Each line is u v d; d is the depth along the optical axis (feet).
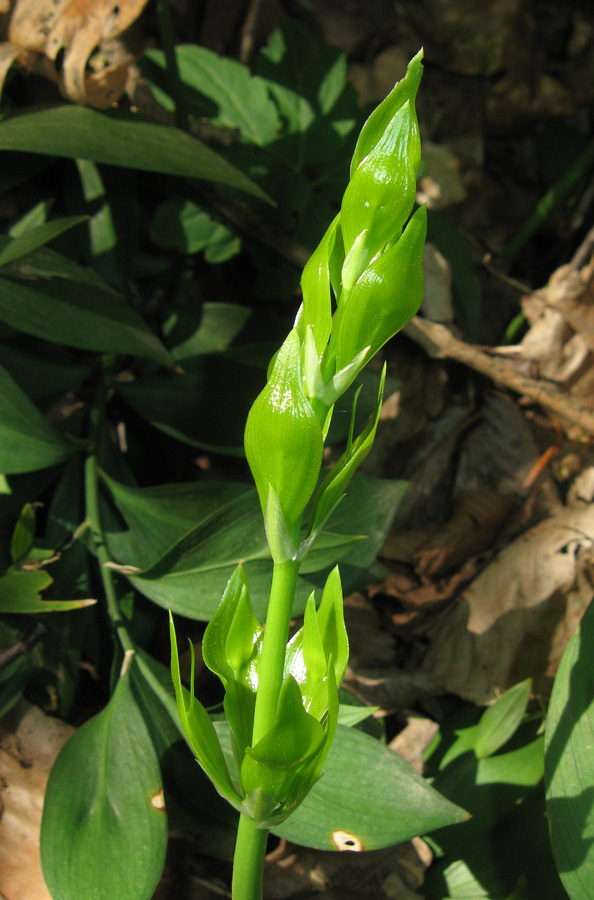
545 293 2.21
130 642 1.55
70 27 1.67
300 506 1.09
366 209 1.07
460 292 2.20
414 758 1.73
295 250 1.94
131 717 1.46
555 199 2.37
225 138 1.96
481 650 1.87
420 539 2.02
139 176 2.03
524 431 2.15
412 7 2.54
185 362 1.74
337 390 1.09
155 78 1.98
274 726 1.09
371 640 1.89
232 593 1.15
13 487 1.68
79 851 1.36
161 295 2.00
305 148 1.98
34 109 1.70
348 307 1.07
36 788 1.54
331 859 1.63
